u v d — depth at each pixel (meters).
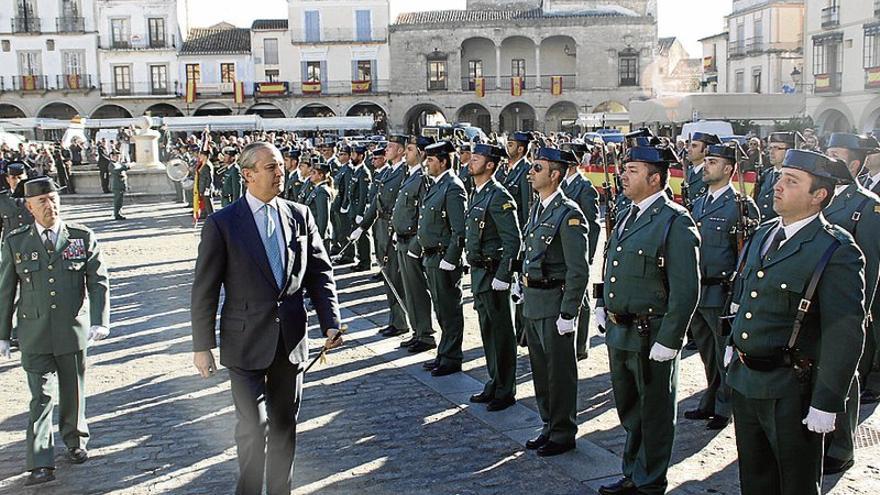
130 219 24.73
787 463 4.57
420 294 9.75
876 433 7.02
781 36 50.66
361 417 7.57
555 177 6.63
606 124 43.16
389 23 55.69
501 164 12.68
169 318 11.85
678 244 5.44
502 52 55.75
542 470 6.30
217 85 56.25
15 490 6.18
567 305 6.28
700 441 6.88
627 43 53.69
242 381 5.33
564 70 55.66
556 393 6.54
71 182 32.41
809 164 4.45
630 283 5.62
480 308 7.70
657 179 5.65
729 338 4.89
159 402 8.19
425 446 6.84
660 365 5.61
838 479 6.09
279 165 5.46
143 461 6.68
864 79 39.69
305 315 5.62
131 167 32.41
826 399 4.34
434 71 55.56
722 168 7.48
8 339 6.45
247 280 5.38
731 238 7.29
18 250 6.40
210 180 22.45
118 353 10.03
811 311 4.48
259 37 56.12
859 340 4.36
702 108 31.92
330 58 55.97
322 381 8.71
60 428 6.67
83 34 55.31
